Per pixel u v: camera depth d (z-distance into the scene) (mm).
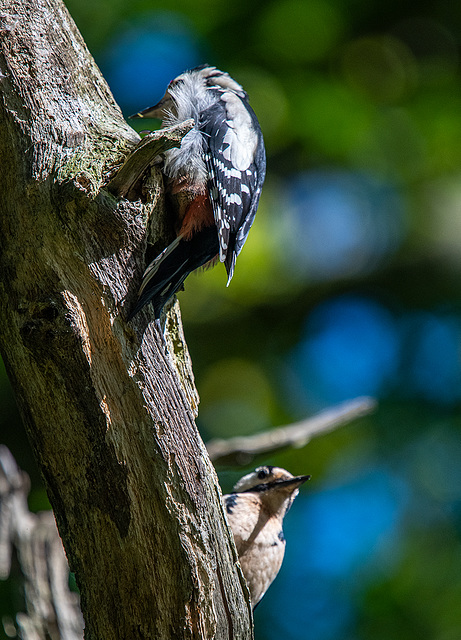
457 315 14820
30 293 5371
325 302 15031
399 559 12453
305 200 14922
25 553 8312
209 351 14562
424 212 15047
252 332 14711
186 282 13969
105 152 5621
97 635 5547
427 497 13031
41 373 5375
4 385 12633
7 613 9711
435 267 15109
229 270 6516
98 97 6090
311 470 13070
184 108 7125
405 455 13375
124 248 5504
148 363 5547
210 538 5551
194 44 14062
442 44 14766
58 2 6172
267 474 8383
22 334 5285
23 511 8633
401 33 14766
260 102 13891
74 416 5434
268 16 14023
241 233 6801
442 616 11906
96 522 5504
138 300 5539
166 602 5449
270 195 14484
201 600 5469
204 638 5473
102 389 5414
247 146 7215
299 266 14828
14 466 8781
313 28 14273
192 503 5508
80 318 5348
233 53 14172
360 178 14875
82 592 5590
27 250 5363
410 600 12031
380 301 15164
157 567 5438
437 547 12641
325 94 13930
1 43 5809
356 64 14562
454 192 14859
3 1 5941
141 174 5469
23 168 5477
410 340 14648
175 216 6324
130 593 5480
